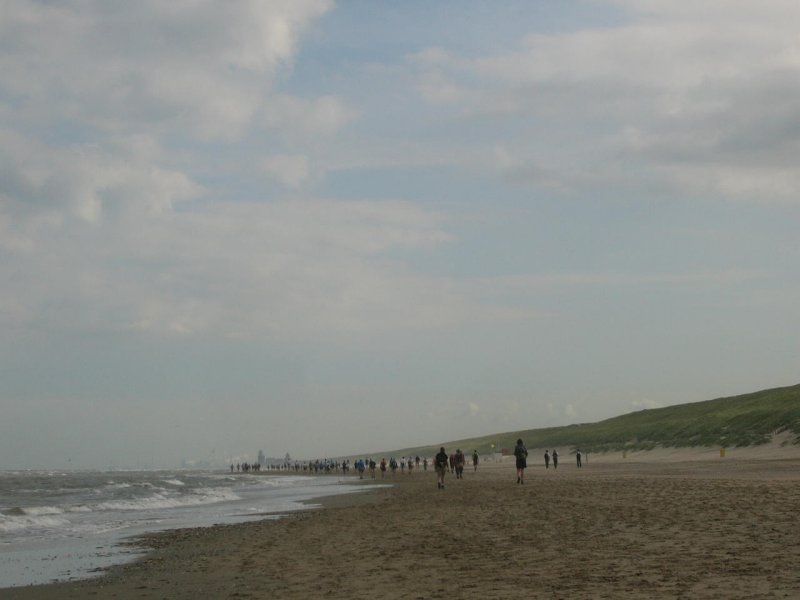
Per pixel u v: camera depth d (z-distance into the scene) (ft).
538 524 68.03
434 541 60.23
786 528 53.62
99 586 46.39
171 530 87.92
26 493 211.41
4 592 44.96
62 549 69.77
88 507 138.41
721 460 300.61
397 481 260.62
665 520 64.03
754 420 404.36
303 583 43.34
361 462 335.88
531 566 44.14
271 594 40.22
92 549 69.26
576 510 80.23
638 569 40.63
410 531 69.87
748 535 51.24
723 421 442.09
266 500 159.94
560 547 51.55
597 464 371.15
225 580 46.47
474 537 61.16
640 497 94.02
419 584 40.47
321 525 84.07
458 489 152.25
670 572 39.04
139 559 60.18
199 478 459.73
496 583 39.27
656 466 268.82
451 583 40.16
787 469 184.03
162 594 42.29
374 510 104.78
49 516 115.44
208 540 73.31
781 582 34.83
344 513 103.14
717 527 56.75
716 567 39.65
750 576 36.70
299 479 378.32
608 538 54.70
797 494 84.28
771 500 77.30
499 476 225.35
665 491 102.89
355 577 44.27
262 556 57.57
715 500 81.30
